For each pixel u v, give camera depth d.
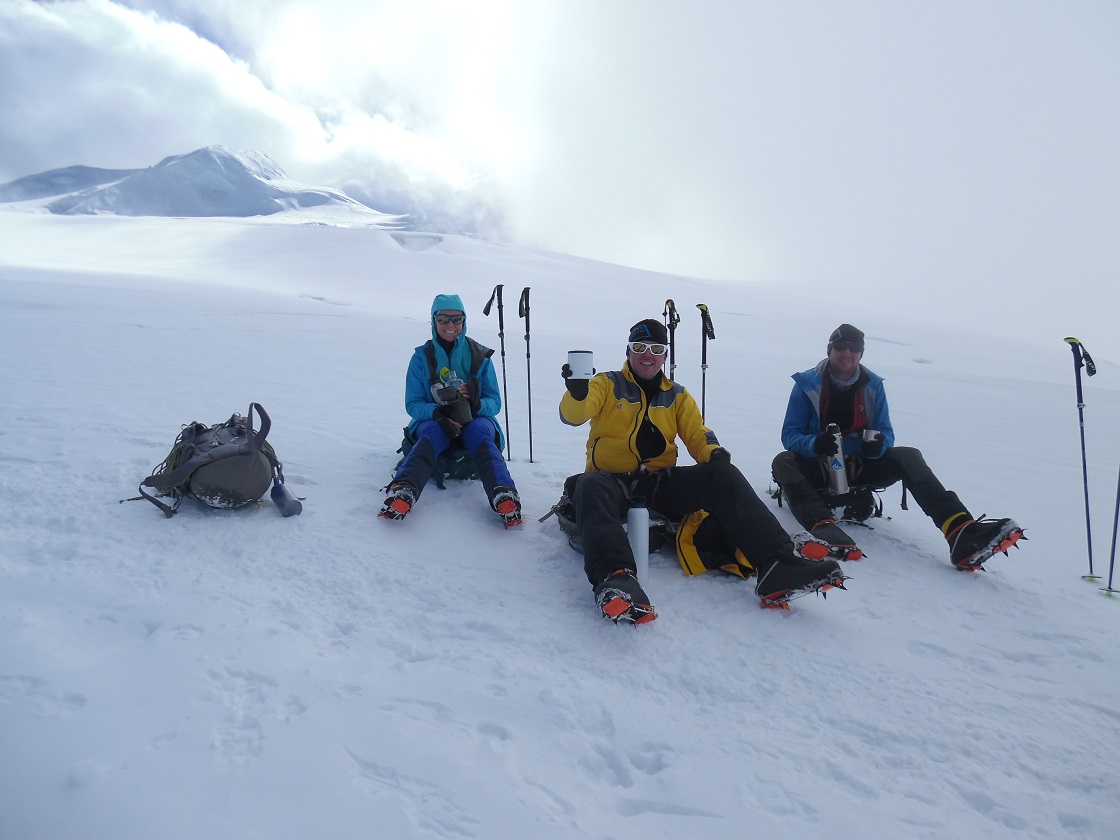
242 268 50.16
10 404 6.17
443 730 2.34
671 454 3.88
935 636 3.20
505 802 2.05
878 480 4.37
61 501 3.95
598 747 2.35
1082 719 2.63
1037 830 2.09
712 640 3.02
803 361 18.62
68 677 2.45
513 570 3.58
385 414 6.81
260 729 2.28
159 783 2.02
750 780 2.21
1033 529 4.93
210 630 2.80
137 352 9.99
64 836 1.84
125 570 3.25
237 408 6.68
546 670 2.74
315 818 1.94
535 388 10.02
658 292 57.09
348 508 4.16
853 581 3.72
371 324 17.67
